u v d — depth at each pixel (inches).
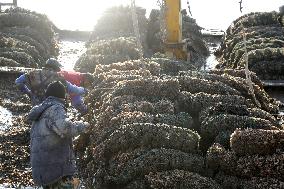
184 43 776.9
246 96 527.5
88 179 362.0
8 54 729.6
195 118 442.9
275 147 350.0
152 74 569.9
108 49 764.0
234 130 394.6
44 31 959.6
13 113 515.8
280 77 746.2
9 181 360.5
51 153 263.6
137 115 404.8
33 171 265.0
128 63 591.5
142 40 883.4
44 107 263.4
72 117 476.4
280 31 938.1
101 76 539.8
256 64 760.3
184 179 323.9
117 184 345.4
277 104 609.9
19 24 934.4
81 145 421.7
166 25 772.0
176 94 458.3
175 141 366.6
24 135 446.0
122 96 448.5
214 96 462.0
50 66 371.2
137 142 368.5
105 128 403.9
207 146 394.3
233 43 920.9
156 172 337.1
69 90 377.7
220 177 341.4
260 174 335.9
